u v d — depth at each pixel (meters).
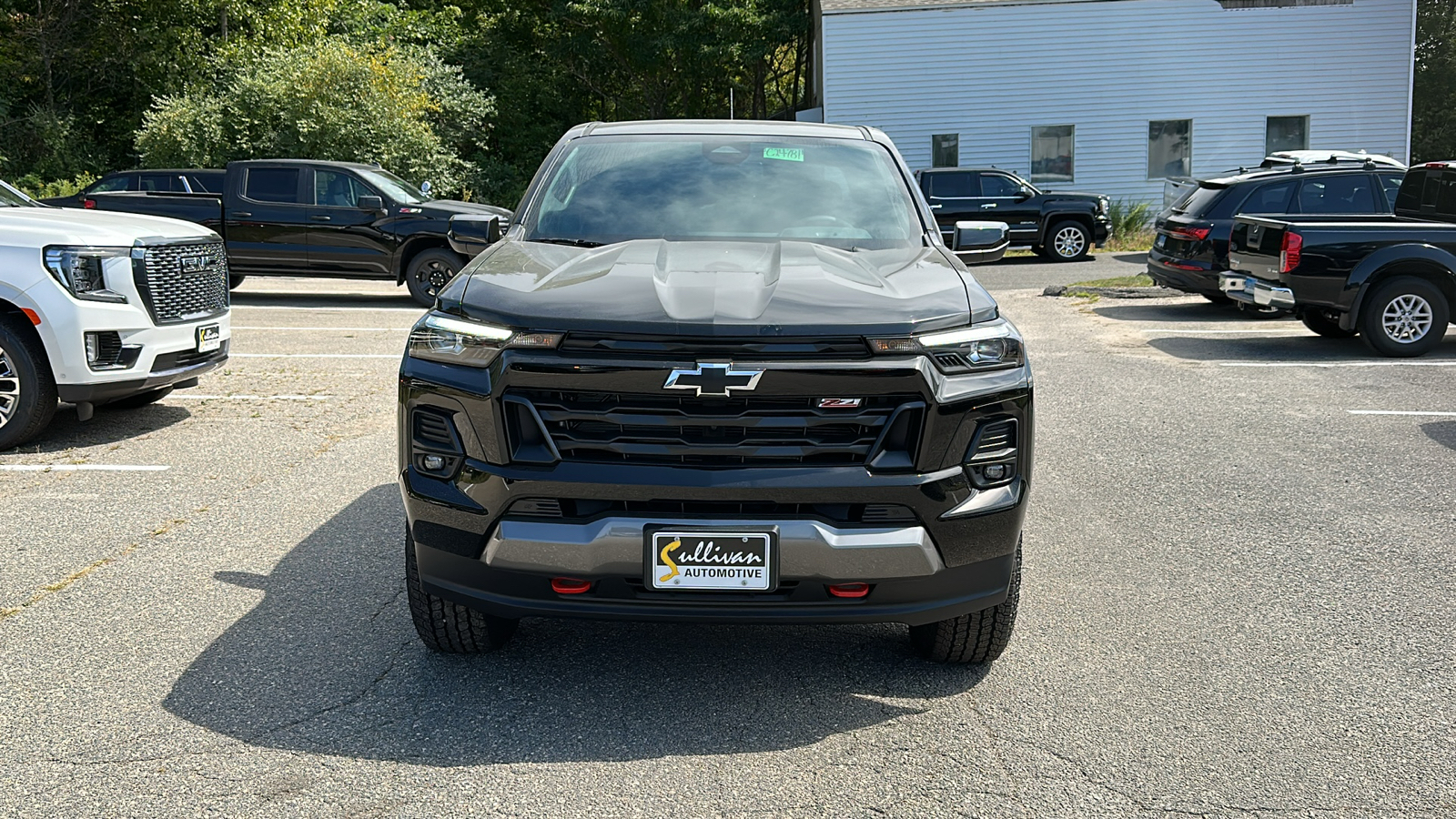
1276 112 26.19
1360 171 13.21
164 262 6.94
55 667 3.66
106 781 2.94
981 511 3.23
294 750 3.13
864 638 4.03
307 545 4.95
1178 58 26.06
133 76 29.70
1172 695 3.55
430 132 25.36
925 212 4.43
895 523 3.14
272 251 14.72
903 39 26.19
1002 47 26.11
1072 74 26.19
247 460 6.48
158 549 4.88
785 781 3.00
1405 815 2.84
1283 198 13.15
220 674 3.62
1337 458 6.67
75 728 3.23
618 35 35.34
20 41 28.89
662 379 3.02
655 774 3.03
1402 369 9.67
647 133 4.76
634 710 3.42
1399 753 3.18
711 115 39.00
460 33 35.28
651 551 3.08
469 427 3.16
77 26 29.39
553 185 4.49
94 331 6.59
